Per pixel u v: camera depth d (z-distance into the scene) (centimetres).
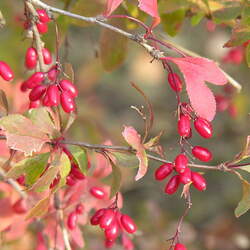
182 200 115
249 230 107
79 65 121
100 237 84
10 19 75
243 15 59
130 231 57
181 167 55
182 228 104
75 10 64
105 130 101
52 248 65
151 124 55
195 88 55
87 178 64
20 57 84
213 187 116
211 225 108
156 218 98
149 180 113
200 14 66
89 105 109
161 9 65
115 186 56
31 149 55
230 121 112
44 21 59
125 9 65
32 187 54
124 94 131
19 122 55
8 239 67
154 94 131
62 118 60
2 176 62
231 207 114
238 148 110
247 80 83
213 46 117
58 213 63
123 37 66
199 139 112
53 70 58
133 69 134
